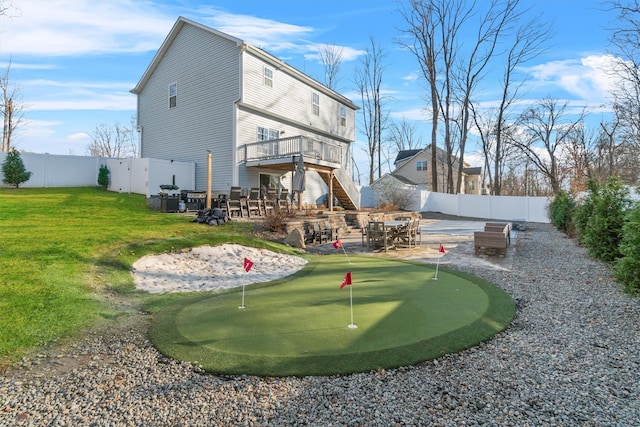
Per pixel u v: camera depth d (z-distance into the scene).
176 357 3.64
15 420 2.67
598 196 9.18
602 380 3.21
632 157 18.80
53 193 17.08
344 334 4.05
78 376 3.33
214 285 6.79
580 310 5.18
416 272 7.55
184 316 4.84
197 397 2.96
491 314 4.85
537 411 2.75
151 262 7.81
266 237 11.32
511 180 40.84
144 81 21.05
